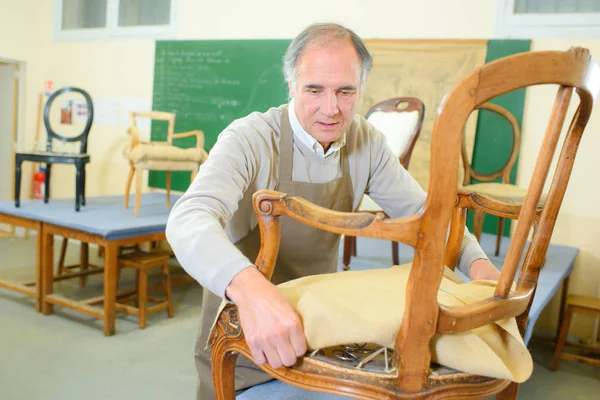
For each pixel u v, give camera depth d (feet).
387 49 12.51
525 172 11.35
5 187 18.39
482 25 11.67
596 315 9.19
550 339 10.53
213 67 15.21
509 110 11.35
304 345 2.59
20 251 16.57
